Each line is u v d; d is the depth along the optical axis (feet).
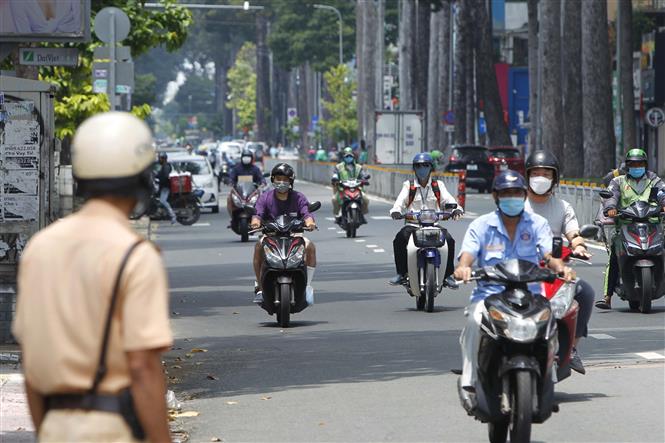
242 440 78.28
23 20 132.05
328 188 541.34
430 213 146.92
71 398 36.76
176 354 116.78
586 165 418.72
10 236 115.34
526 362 68.85
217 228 310.04
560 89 464.65
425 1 604.49
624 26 417.49
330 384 98.22
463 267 73.92
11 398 89.56
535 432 78.69
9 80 115.75
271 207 137.28
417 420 83.35
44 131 116.47
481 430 80.02
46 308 36.58
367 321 139.13
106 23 180.24
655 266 139.64
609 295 144.66
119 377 36.63
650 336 121.70
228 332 132.05
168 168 321.93
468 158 478.59
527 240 75.31
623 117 419.13
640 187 140.15
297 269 133.90
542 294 78.02
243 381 100.78
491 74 536.42
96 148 37.45
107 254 36.47
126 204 37.91
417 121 588.50
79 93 253.03
